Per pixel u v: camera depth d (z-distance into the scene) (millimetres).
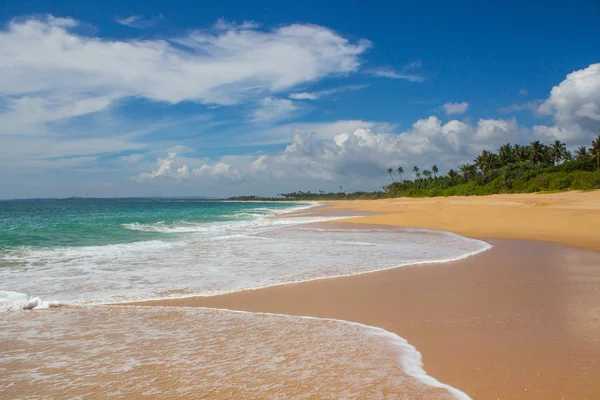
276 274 10758
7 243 18219
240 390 4227
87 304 7863
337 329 6254
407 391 4184
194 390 4234
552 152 106312
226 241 18672
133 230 25531
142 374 4645
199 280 10055
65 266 12133
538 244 16594
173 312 7293
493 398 4023
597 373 4520
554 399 3979
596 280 9539
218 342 5703
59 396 4125
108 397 4098
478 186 102000
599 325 6180
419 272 10852
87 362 5004
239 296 8461
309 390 4219
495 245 16438
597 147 83062
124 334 6062
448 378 4484
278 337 5898
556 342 5492
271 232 23312
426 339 5742
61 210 71625
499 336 5781
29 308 7527
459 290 8695
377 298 8141
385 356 5133
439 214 32531
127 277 10453
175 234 22766
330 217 39844
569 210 30250
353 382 4406
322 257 13672
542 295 8125
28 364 4941
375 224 28047
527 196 71375
